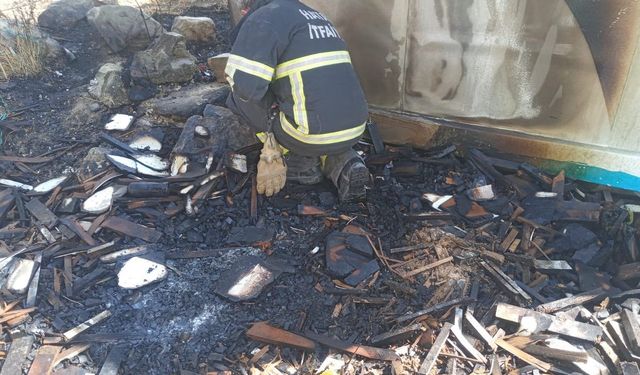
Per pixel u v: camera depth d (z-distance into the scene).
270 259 2.99
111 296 2.76
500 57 3.32
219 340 2.57
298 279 2.88
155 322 2.65
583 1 2.94
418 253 3.02
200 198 3.32
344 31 3.71
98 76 4.28
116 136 3.86
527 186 3.44
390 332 2.56
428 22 3.42
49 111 4.14
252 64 2.79
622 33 2.93
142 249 3.02
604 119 3.22
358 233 3.12
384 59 3.70
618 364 2.39
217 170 3.47
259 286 2.80
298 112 2.96
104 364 2.42
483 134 3.63
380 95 3.87
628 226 3.09
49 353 2.45
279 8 2.88
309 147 3.11
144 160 3.62
